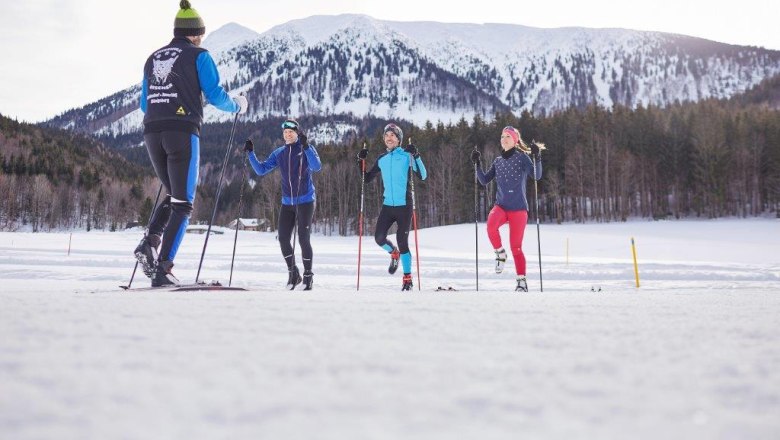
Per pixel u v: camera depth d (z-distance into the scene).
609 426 0.58
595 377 0.82
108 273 10.49
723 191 54.12
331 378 0.79
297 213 5.21
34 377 0.75
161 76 3.63
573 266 13.24
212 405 0.64
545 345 1.11
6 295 1.95
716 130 55.38
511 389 0.74
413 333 1.24
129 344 1.01
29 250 17.89
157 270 3.54
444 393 0.71
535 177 5.52
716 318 1.60
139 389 0.70
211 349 0.99
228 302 1.83
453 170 53.62
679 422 0.60
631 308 1.86
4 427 0.53
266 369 0.84
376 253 17.44
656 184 57.50
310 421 0.58
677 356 1.00
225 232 56.75
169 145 3.60
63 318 1.31
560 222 53.88
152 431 0.53
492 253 19.47
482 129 62.00
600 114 63.03
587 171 55.62
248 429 0.55
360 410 0.63
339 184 57.31
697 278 11.30
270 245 26.75
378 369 0.86
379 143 59.88
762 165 55.09
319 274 11.74
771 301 2.22
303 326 1.31
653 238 26.28
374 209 54.59
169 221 3.59
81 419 0.57
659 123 58.91
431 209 54.53
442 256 16.58
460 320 1.48
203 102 3.86
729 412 0.64
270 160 5.43
